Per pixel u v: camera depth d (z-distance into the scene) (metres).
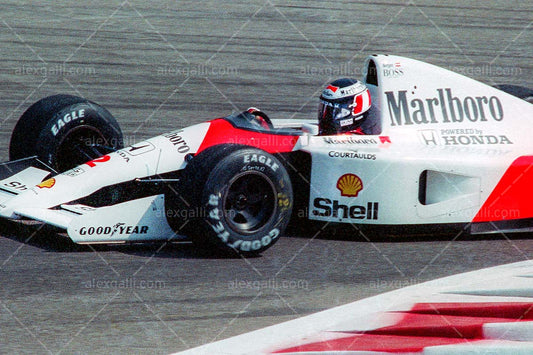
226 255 17.08
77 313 13.73
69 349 12.33
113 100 33.00
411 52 43.41
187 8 52.69
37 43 41.94
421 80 19.73
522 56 43.56
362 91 19.38
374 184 18.50
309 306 14.36
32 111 20.77
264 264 16.69
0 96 32.75
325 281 15.74
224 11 52.38
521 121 20.19
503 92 20.41
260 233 16.86
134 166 17.89
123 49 41.94
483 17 53.56
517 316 13.79
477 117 19.94
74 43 42.53
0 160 24.52
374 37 46.81
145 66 39.06
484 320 13.60
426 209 18.77
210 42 44.31
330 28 48.72
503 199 19.17
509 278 16.05
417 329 13.23
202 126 18.94
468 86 20.08
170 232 17.39
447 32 48.69
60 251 16.92
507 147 19.55
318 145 18.72
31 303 14.08
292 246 18.08
